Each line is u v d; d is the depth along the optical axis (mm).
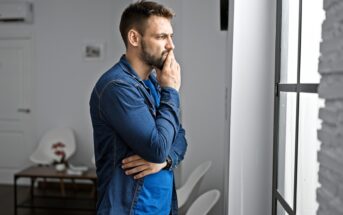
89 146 4934
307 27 1022
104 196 1258
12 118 5090
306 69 1030
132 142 1148
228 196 1500
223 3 2037
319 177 712
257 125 1460
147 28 1216
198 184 2361
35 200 4367
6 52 5035
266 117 1455
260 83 1446
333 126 645
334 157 632
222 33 2904
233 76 1448
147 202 1262
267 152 1468
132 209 1244
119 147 1236
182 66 2949
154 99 1355
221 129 2949
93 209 4066
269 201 1484
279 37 1375
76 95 4930
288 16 1271
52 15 4887
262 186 1483
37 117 5020
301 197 1087
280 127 1382
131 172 1236
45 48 4938
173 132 1190
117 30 4801
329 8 669
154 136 1133
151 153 1139
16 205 3865
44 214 3914
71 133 4859
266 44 1433
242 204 1494
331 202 639
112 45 4824
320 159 703
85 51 4855
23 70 5023
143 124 1134
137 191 1248
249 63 1441
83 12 4836
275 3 1414
